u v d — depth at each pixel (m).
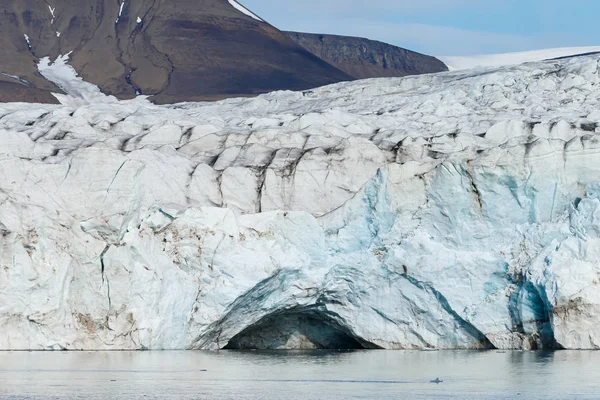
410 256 146.88
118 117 190.38
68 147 163.62
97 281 138.75
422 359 139.00
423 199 149.50
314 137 168.25
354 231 149.62
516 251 145.38
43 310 137.25
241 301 142.88
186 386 115.25
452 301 146.00
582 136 146.75
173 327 140.75
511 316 144.88
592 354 140.50
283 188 156.88
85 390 111.94
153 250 139.88
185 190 153.62
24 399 106.94
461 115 191.25
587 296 138.12
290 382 118.94
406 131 171.38
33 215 137.62
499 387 114.94
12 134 159.38
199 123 181.50
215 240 141.38
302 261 145.12
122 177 139.88
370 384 117.62
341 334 158.12
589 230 141.75
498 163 146.38
